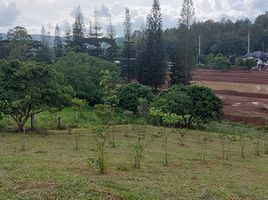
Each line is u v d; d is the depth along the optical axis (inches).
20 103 1074.7
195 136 1245.1
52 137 1034.1
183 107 1444.4
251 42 5452.8
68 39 3624.5
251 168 749.9
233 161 821.2
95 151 754.2
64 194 407.8
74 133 1133.7
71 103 1204.5
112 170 592.1
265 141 1184.2
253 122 1756.9
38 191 412.8
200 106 1478.8
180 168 677.3
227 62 4448.8
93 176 524.7
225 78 3553.2
